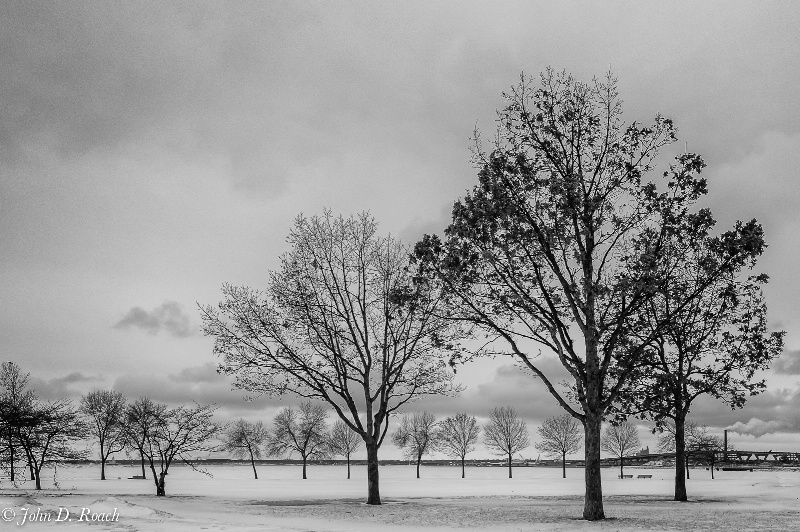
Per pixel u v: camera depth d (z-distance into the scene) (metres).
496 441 106.50
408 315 38.25
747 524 23.38
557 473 145.88
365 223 41.41
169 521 21.75
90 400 75.69
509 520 26.12
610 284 29.14
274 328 39.06
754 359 35.47
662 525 23.33
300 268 40.06
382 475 129.38
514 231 28.48
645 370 32.94
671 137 29.78
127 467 167.25
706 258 28.80
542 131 30.39
